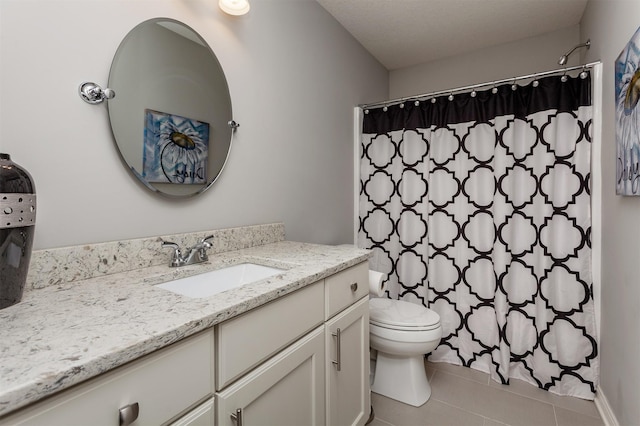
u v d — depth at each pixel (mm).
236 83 1430
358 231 2365
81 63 926
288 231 1745
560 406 1593
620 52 1301
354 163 2361
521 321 1821
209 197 1321
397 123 2207
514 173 1821
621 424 1319
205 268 1091
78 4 918
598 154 1603
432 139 2061
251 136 1511
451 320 2025
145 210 1100
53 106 871
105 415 496
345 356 1194
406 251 2150
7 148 793
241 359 738
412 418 1515
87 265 921
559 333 1694
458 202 1996
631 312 1217
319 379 1032
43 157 854
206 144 1297
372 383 1774
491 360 1877
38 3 840
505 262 1829
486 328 1914
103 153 982
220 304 697
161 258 1119
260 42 1556
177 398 603
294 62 1773
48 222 864
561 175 1689
